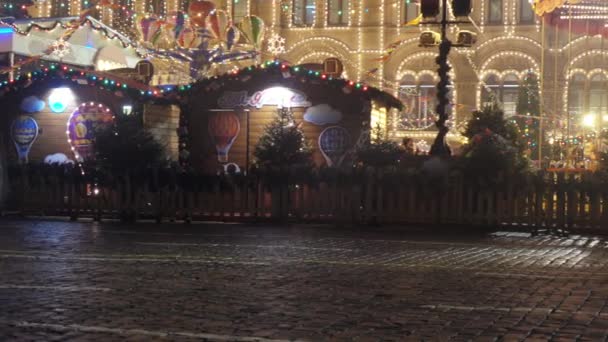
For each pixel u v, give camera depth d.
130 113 23.66
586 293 9.98
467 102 43.84
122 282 10.43
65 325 7.80
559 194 19.47
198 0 31.78
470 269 12.10
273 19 46.09
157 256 13.22
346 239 16.84
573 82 43.06
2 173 23.14
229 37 31.72
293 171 21.22
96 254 13.40
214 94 25.16
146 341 7.17
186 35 31.59
